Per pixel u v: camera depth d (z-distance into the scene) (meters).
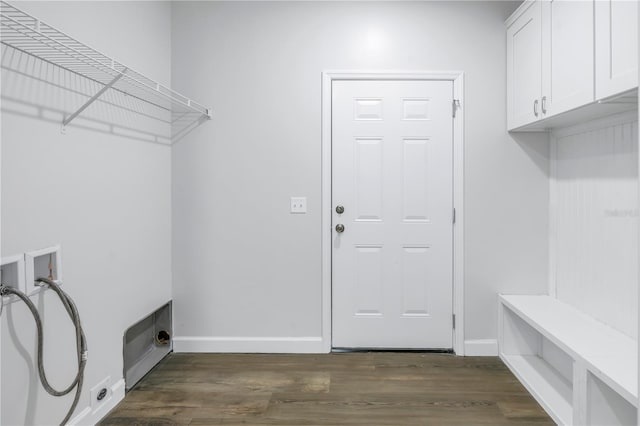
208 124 2.82
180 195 2.84
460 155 2.76
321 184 2.80
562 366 2.42
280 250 2.83
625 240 2.03
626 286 2.02
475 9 2.75
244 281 2.85
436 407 2.12
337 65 2.79
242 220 2.84
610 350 1.85
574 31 1.92
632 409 1.78
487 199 2.77
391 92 2.79
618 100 1.75
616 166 2.08
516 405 2.14
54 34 1.62
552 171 2.70
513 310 2.53
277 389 2.32
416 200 2.81
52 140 1.66
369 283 2.83
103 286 2.04
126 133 2.25
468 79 2.76
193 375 2.50
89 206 1.91
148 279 2.52
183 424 1.98
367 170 2.81
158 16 2.61
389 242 2.82
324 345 2.83
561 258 2.62
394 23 2.77
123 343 2.23
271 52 2.79
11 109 1.46
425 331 2.84
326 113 2.79
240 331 2.86
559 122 2.35
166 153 2.77
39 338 1.50
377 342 2.85
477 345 2.78
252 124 2.81
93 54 1.87
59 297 1.63
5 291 1.43
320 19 2.79
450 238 2.80
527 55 2.42
